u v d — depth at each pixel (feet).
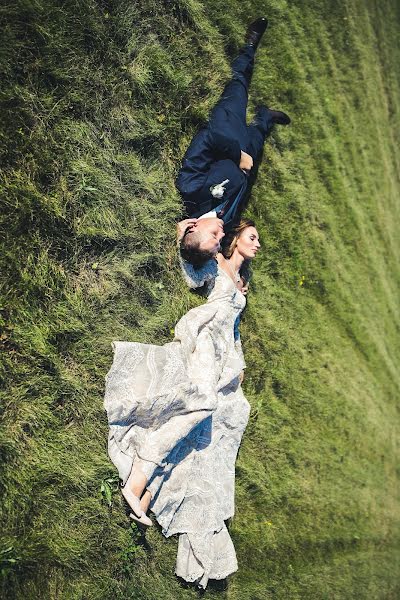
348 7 21.17
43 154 11.32
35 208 11.11
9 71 10.97
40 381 10.88
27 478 10.47
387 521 19.26
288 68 17.60
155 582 11.90
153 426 11.65
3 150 10.82
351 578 17.12
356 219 20.38
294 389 16.39
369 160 21.83
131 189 12.67
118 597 11.35
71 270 11.65
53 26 11.54
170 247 13.25
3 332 10.53
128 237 12.48
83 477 11.15
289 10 17.89
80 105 11.94
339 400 17.99
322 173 18.83
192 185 13.38
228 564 12.71
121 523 11.53
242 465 14.44
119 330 12.14
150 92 13.17
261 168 16.29
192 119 14.06
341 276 19.19
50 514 10.70
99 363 11.74
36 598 10.30
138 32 13.02
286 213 16.98
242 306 14.12
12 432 10.43
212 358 12.50
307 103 18.33
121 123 12.59
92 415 11.50
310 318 17.52
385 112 23.34
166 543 12.12
